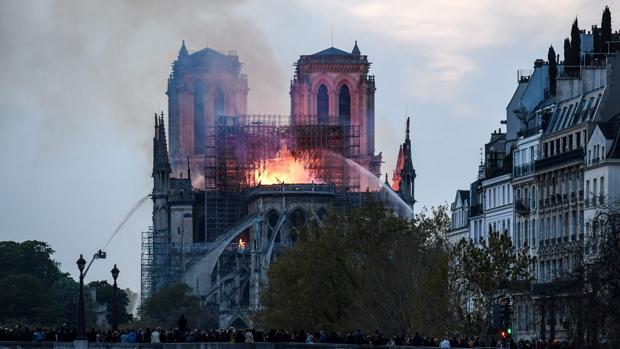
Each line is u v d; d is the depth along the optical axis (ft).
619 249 610.24
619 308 596.70
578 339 604.08
